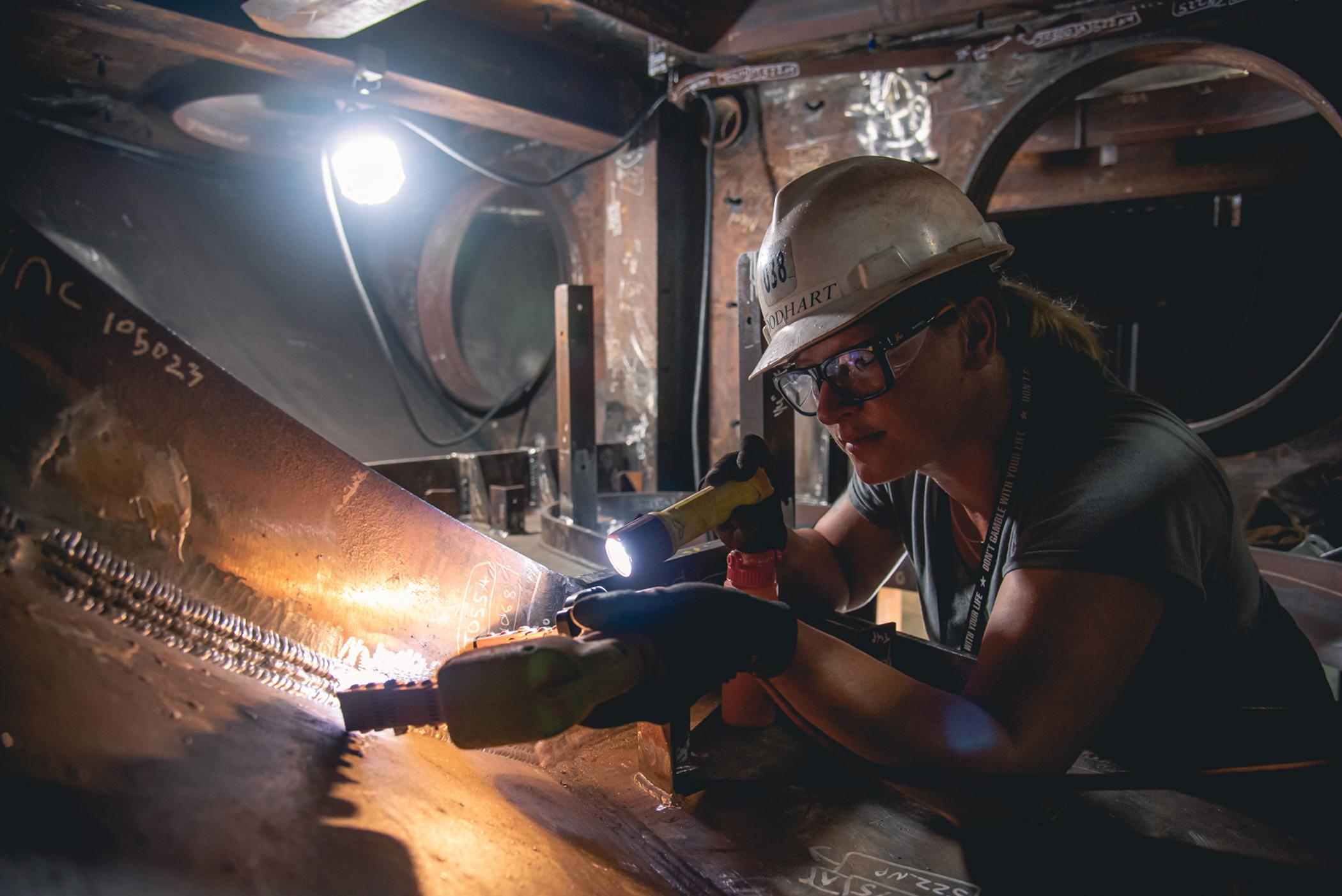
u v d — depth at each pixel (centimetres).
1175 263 341
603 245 322
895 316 76
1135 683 82
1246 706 80
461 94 249
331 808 48
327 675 67
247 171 342
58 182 286
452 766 66
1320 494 226
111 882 35
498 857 51
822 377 79
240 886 38
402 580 78
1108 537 68
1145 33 207
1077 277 362
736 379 308
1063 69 224
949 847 68
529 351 429
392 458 326
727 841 68
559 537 195
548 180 301
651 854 66
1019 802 70
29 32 230
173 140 315
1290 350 321
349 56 223
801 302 80
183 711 49
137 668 50
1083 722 66
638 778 79
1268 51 189
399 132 340
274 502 69
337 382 336
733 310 306
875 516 115
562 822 64
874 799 75
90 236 287
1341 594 164
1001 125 238
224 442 66
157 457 62
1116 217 348
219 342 307
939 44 239
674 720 73
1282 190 286
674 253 307
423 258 374
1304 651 94
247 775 46
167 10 191
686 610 59
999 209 313
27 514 54
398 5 188
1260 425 233
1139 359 352
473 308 393
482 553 85
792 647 66
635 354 314
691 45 259
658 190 299
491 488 227
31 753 39
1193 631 79
